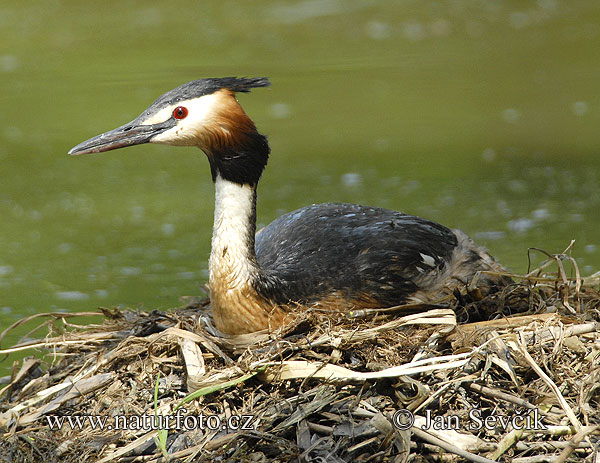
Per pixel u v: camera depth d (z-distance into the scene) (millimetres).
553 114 20984
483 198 15781
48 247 14484
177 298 12211
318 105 21969
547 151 18531
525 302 9797
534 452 7809
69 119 20516
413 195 16078
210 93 9031
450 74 24328
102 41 27547
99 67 24422
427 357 8469
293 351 8625
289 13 31188
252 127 9102
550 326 8852
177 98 9062
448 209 15219
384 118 21062
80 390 8781
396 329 8867
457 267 10125
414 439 7953
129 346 9102
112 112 20531
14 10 32469
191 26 29344
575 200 15531
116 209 16328
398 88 23172
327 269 9531
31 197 17078
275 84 23438
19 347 9641
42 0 33812
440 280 9898
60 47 26906
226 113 8984
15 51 26609
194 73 23297
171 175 18453
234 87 9164
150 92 21844
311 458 7777
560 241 13625
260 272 9164
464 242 10547
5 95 22375
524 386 8297
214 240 9188
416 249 9961
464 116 21031
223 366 8641
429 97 22469
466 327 8922
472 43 27359
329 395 8141
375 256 9734
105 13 31953
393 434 7816
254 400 8320
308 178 17219
